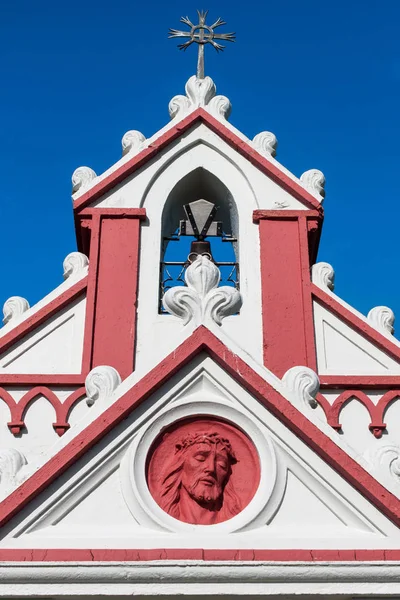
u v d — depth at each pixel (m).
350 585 11.48
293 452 12.32
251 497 12.23
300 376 12.66
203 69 20.81
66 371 17.14
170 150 19.53
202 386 12.72
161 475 12.30
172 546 11.55
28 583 11.27
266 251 18.39
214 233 19.38
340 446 12.24
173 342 12.74
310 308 17.72
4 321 17.62
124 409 12.27
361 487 12.05
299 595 11.43
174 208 19.66
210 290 13.06
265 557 11.49
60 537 11.62
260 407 12.55
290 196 19.09
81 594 11.24
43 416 16.69
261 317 17.66
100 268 18.09
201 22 21.52
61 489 11.90
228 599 11.45
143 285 18.03
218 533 11.77
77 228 19.14
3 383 16.88
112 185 19.02
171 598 11.38
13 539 11.55
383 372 17.31
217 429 12.61
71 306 17.88
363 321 17.66
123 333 17.39
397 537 11.85
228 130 19.62
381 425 16.75
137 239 18.50
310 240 18.98
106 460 12.13
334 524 12.01
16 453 12.35
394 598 11.55
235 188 19.22
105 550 11.42
